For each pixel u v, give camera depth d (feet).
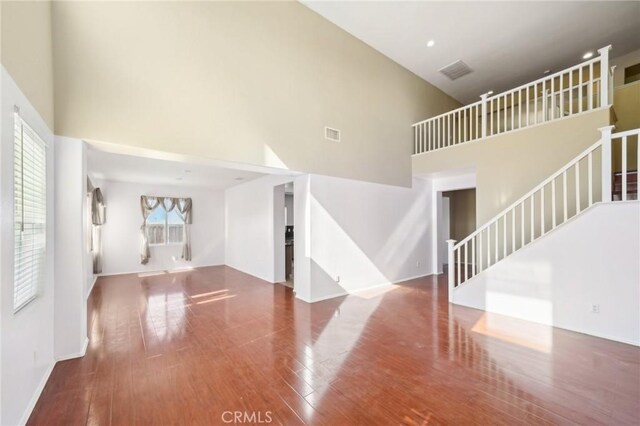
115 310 14.49
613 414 6.57
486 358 9.34
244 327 12.21
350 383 7.98
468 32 17.90
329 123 16.85
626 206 10.34
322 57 16.53
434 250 24.31
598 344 10.25
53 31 9.07
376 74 19.63
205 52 12.14
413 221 22.52
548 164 15.01
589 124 13.69
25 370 6.71
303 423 6.43
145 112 10.65
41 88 7.91
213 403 7.14
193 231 27.73
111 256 23.84
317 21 16.30
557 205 14.65
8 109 5.86
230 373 8.54
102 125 9.83
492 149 17.30
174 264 26.71
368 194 19.07
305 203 16.24
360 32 17.93
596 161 13.47
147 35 10.77
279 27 14.61
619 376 8.16
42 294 8.10
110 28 10.03
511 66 21.67
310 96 15.89
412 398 7.29
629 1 15.15
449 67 21.76
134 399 7.30
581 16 16.39
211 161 12.88
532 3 15.46
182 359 9.40
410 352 9.83
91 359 9.37
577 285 11.43
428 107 23.70
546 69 21.98
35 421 6.52
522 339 10.79
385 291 18.45
